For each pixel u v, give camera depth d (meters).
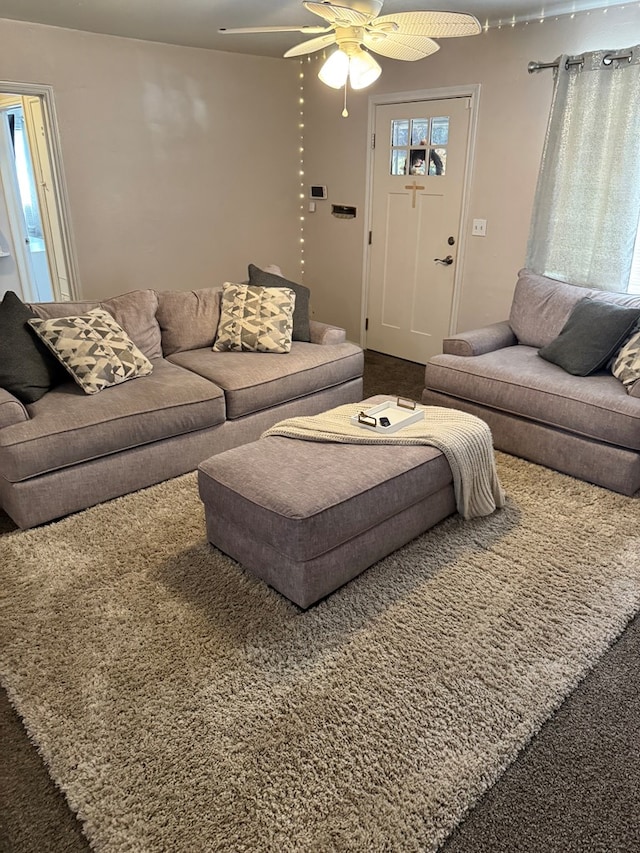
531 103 3.82
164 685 1.84
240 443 3.29
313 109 5.31
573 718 1.76
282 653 1.97
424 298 4.86
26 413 2.62
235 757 1.62
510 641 2.02
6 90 3.94
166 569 2.37
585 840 1.44
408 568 2.38
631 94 3.29
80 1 3.38
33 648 1.98
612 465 2.92
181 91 4.67
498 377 3.32
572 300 3.62
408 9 3.54
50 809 1.51
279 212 5.61
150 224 4.82
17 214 5.07
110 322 3.18
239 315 3.63
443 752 1.64
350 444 2.50
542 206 3.80
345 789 1.54
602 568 2.39
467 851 1.41
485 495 2.71
